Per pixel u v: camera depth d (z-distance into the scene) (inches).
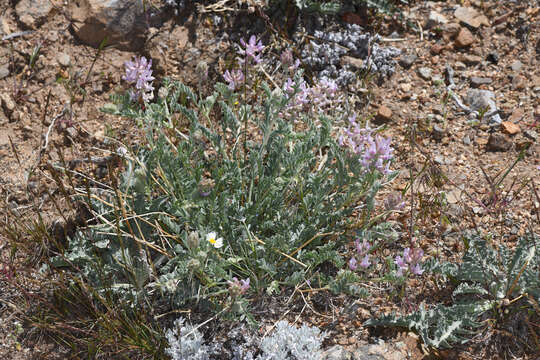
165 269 37.1
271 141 39.4
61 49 45.3
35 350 37.2
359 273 38.6
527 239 37.5
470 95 44.8
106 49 45.6
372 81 45.7
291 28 46.8
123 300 37.3
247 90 44.6
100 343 36.6
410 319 36.3
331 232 37.8
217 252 36.3
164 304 37.9
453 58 46.5
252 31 46.3
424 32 47.5
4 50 44.9
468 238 38.7
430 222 40.0
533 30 46.6
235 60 45.3
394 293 37.4
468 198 40.7
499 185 39.8
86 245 38.5
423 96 45.0
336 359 35.5
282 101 37.4
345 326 36.9
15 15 45.8
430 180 41.3
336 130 42.4
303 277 37.0
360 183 37.6
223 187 39.0
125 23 45.6
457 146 43.0
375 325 36.7
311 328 36.4
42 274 38.7
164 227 39.0
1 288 38.9
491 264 37.5
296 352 35.4
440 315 36.4
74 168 42.0
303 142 38.7
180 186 37.1
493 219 39.7
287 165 38.6
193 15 46.4
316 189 38.0
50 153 42.5
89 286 36.7
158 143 37.5
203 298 37.3
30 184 41.4
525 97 44.3
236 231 38.4
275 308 37.6
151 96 37.3
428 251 39.0
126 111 37.1
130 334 36.4
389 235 37.8
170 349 35.6
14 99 43.8
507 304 36.1
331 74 45.4
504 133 43.0
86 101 44.2
